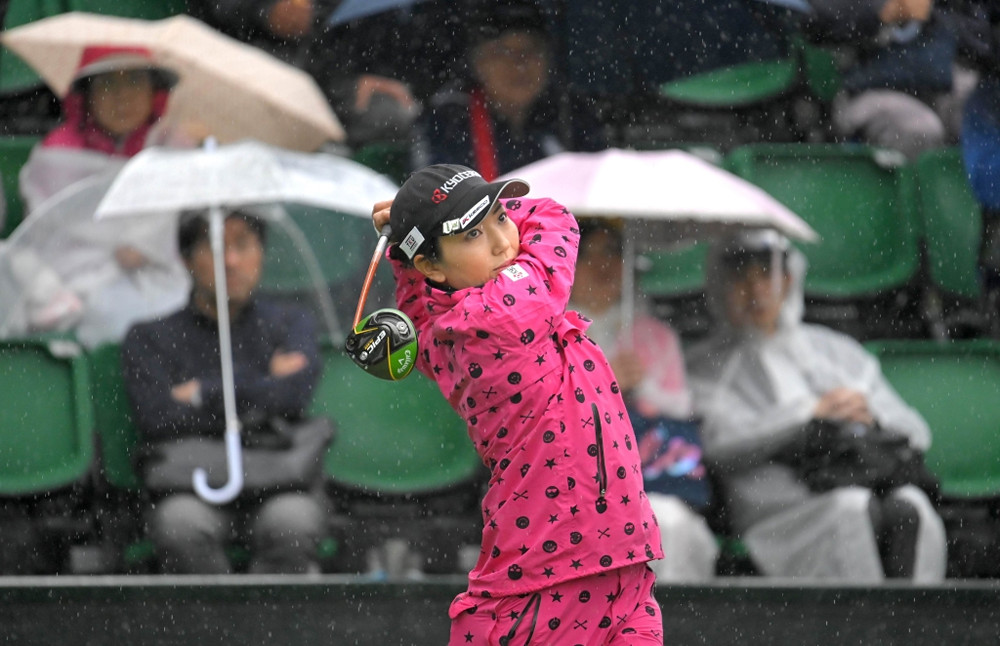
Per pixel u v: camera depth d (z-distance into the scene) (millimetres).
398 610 16094
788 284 21609
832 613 15664
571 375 10844
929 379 22750
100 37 22312
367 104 25266
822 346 21672
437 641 15305
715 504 20844
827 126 26375
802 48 26250
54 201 21922
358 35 25359
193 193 20344
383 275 22531
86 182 22047
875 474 20641
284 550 19891
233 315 20875
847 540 20188
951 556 22094
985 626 15383
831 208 25203
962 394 22719
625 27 23891
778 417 20797
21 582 15844
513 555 10836
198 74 22125
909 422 21406
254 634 15453
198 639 15156
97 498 21219
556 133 23203
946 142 25453
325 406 22203
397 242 11055
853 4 25578
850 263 25188
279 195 20469
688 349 21656
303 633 15500
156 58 22203
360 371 22375
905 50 25656
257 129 22406
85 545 21031
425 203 10742
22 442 21203
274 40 25719
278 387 20672
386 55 25359
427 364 11469
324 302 22328
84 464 21172
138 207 20266
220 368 20672
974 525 22328
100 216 20219
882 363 22750
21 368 21328
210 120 22281
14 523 20891
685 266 24484
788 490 20609
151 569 20906
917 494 20641
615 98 26047
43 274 21719
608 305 20812
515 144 22969
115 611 15891
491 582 10938
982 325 24594
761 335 21391
